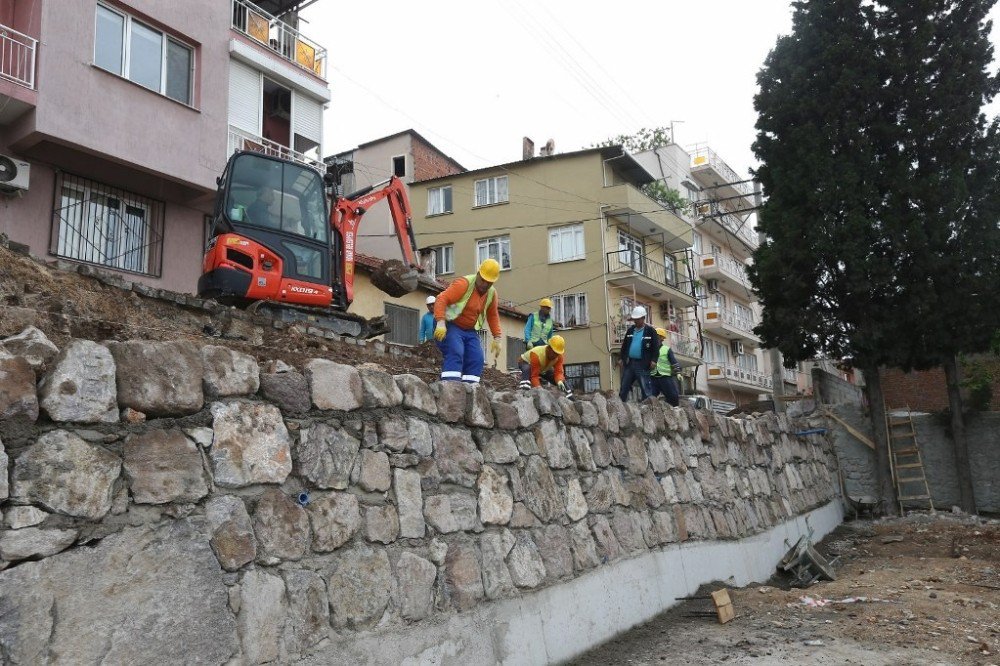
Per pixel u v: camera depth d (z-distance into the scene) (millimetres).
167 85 15680
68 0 13711
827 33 16719
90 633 2928
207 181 15945
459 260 32062
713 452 10312
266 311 11625
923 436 16188
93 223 14633
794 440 14234
